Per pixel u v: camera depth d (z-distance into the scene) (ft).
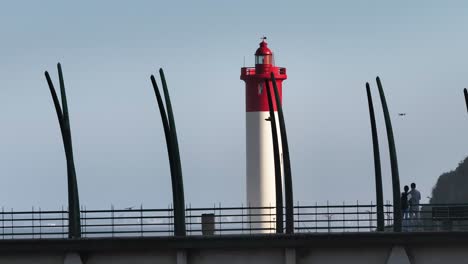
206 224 184.14
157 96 183.32
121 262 171.73
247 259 172.04
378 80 186.50
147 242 170.09
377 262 172.35
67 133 175.42
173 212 177.37
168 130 182.39
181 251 170.60
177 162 176.14
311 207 183.83
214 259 171.73
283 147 177.17
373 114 195.93
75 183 175.42
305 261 172.14
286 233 174.09
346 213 184.96
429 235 171.42
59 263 170.91
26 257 170.71
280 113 178.70
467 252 172.45
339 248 172.35
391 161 183.32
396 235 171.32
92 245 169.78
